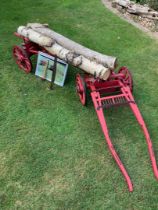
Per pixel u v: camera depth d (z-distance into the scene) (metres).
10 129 2.78
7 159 2.55
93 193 2.36
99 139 2.74
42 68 3.22
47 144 2.68
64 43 3.13
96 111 2.70
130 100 2.77
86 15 4.41
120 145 2.71
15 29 4.00
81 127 2.84
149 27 4.26
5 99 3.05
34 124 2.83
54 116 2.92
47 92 3.15
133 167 2.55
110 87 2.90
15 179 2.42
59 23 4.20
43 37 3.09
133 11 4.45
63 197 2.33
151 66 3.57
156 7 4.58
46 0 4.71
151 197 2.35
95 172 2.49
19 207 2.26
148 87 3.29
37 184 2.40
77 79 3.01
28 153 2.60
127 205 2.30
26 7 4.50
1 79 3.26
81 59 2.94
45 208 2.26
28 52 3.28
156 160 2.62
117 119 2.93
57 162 2.55
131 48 3.83
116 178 2.46
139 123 2.72
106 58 2.92
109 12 4.51
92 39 3.94
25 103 3.03
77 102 3.06
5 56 3.54
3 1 4.60
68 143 2.70
